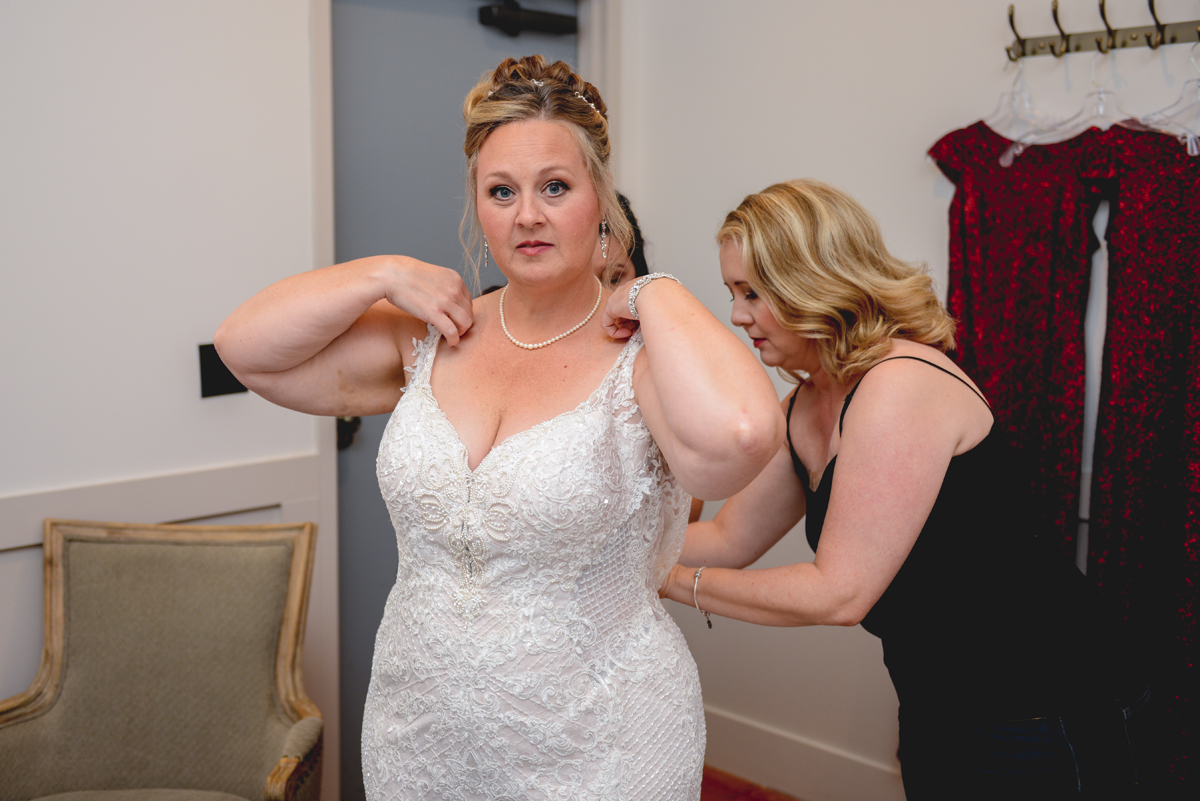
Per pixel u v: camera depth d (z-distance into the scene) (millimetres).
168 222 2357
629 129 3289
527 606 1190
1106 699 1393
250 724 2127
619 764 1210
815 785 2988
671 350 1065
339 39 2723
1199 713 2221
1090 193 2338
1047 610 1392
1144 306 2260
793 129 2926
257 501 2539
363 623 2934
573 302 1260
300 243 2582
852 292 1429
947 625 1402
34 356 2197
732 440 1007
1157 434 2258
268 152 2498
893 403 1361
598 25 3221
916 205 2699
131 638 2146
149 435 2369
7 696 2209
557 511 1146
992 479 1404
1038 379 2424
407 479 1228
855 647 2883
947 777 1419
